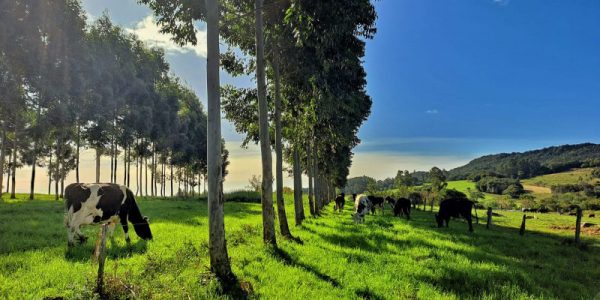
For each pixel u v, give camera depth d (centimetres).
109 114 4497
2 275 748
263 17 1421
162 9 1147
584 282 1030
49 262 879
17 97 3253
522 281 931
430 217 3155
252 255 1016
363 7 1138
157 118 5781
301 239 1376
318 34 1120
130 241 1211
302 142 2245
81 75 3766
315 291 736
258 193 5075
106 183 1191
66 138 4575
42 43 3294
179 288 662
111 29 4909
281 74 1681
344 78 1611
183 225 1686
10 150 4666
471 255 1218
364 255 1106
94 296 601
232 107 1845
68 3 3516
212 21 827
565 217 4112
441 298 741
